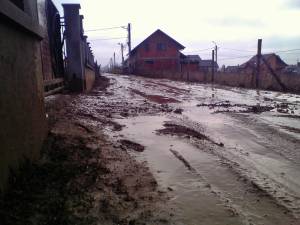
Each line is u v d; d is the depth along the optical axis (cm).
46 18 1109
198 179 506
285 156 632
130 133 815
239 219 381
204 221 376
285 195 450
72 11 1586
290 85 2395
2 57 382
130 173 524
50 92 1046
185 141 741
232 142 738
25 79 489
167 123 949
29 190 408
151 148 682
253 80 2677
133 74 5738
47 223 344
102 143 700
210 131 849
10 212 347
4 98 381
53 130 764
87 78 1952
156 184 483
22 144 449
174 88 2419
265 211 402
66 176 477
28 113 494
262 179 509
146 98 1652
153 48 5909
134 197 433
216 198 438
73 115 1023
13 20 404
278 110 1243
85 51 1983
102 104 1345
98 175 499
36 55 582
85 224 354
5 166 373
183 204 418
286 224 371
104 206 400
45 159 546
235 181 499
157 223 368
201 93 2005
